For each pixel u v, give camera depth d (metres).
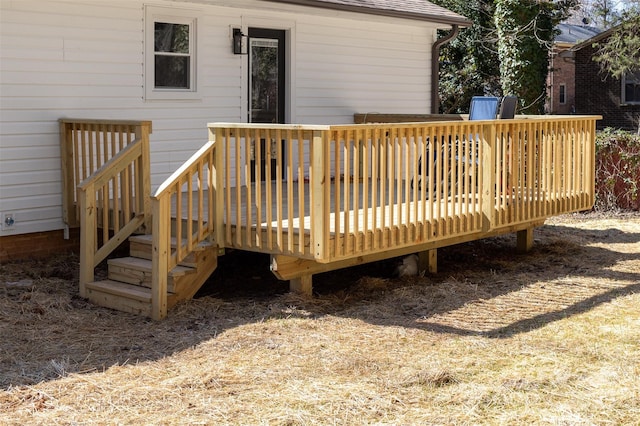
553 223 13.12
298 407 5.01
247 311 7.40
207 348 6.30
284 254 7.32
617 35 21.27
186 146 10.57
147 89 10.03
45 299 7.62
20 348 6.35
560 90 36.41
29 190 8.99
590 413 4.92
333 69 12.55
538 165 9.67
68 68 9.22
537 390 5.32
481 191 8.77
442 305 7.71
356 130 7.14
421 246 8.77
